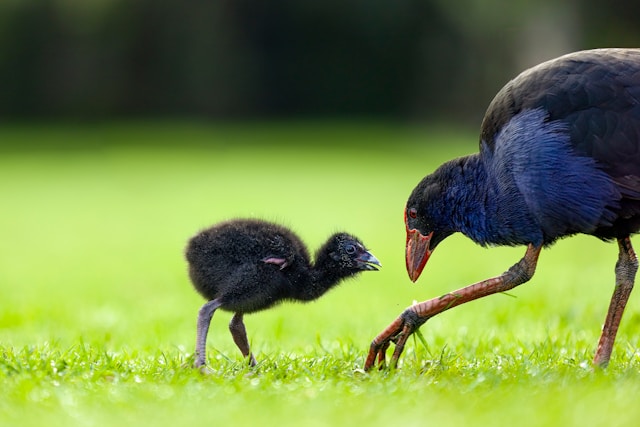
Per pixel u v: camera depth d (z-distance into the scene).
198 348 8.63
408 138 49.56
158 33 53.22
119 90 54.12
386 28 52.72
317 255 9.62
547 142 8.43
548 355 9.07
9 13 52.25
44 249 23.66
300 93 54.91
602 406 6.70
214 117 54.69
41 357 8.52
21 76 53.44
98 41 53.22
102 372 8.02
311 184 36.03
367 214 28.38
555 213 8.54
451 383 7.66
